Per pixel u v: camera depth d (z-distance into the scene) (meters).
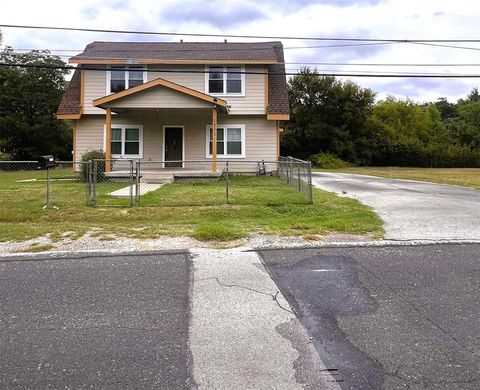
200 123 19.16
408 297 4.12
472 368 2.85
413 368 2.85
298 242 6.34
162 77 18.95
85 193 11.73
